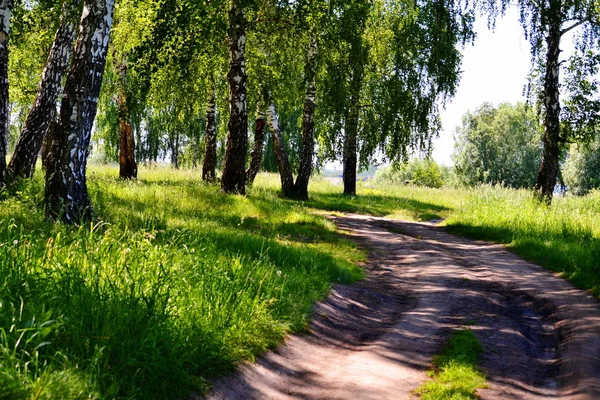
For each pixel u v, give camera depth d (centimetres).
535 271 1174
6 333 401
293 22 1808
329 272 992
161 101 2089
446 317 794
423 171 8488
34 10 1433
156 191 1596
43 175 1496
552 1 1819
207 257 786
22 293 469
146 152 5341
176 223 1126
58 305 468
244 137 1850
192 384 445
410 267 1205
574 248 1280
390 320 810
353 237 1572
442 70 2455
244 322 594
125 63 2000
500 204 1997
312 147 2561
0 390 333
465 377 552
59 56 1310
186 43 1498
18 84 1983
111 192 1470
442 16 2173
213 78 2130
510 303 905
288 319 680
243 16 1738
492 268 1201
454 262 1262
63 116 905
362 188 3834
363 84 2588
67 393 361
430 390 521
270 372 543
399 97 2589
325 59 2161
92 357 403
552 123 2022
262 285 741
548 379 582
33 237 664
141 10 1609
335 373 570
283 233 1388
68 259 565
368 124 2722
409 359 617
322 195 2869
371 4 2442
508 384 549
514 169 8300
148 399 407
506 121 8350
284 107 2709
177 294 578
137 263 616
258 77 2059
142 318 471
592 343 673
